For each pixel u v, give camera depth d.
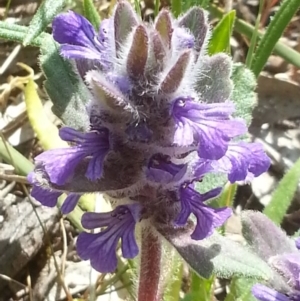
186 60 0.05
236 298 0.08
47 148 0.09
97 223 0.06
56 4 0.08
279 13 0.09
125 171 0.06
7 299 0.09
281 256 0.07
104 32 0.06
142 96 0.05
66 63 0.07
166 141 0.06
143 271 0.07
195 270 0.06
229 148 0.06
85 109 0.07
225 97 0.07
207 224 0.06
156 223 0.06
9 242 0.09
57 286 0.09
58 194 0.06
